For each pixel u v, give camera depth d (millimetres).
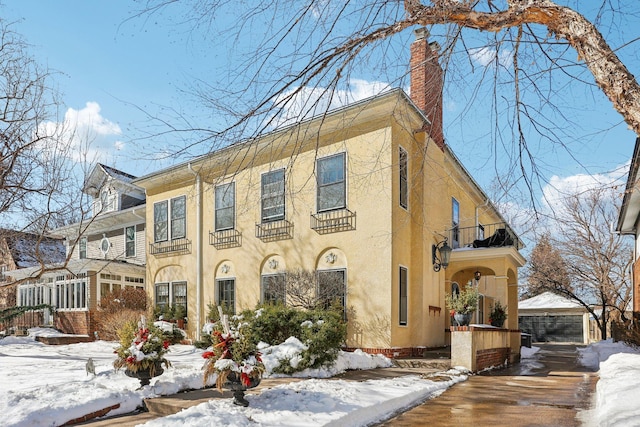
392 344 13914
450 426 6984
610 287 29625
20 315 26344
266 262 17078
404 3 6008
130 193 25938
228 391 8562
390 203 14234
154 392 8172
